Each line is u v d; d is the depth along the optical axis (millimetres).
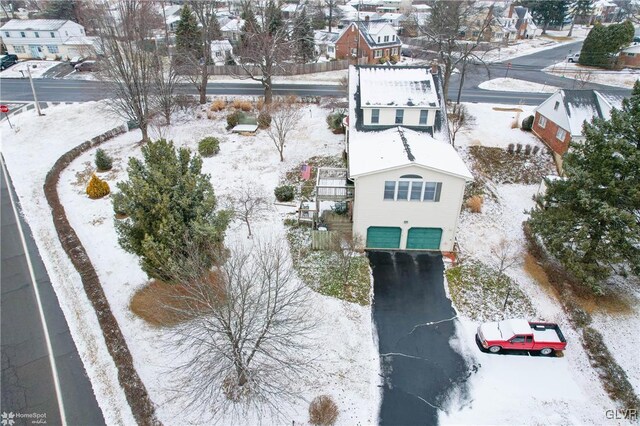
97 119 46156
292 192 32344
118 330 21484
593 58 64750
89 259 26641
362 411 18500
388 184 25438
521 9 88500
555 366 20672
